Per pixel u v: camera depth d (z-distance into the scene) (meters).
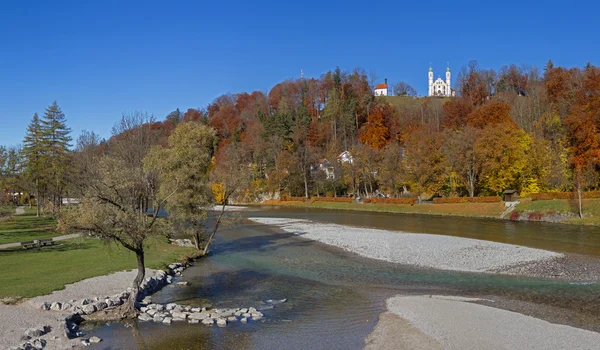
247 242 48.97
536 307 21.53
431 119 128.38
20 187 79.12
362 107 150.12
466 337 17.61
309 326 20.20
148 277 28.72
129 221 22.17
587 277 27.83
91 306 22.14
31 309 21.53
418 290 26.14
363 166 104.06
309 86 171.00
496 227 54.91
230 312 22.39
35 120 74.50
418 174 86.69
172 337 18.94
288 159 119.31
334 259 37.03
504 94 122.12
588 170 64.50
